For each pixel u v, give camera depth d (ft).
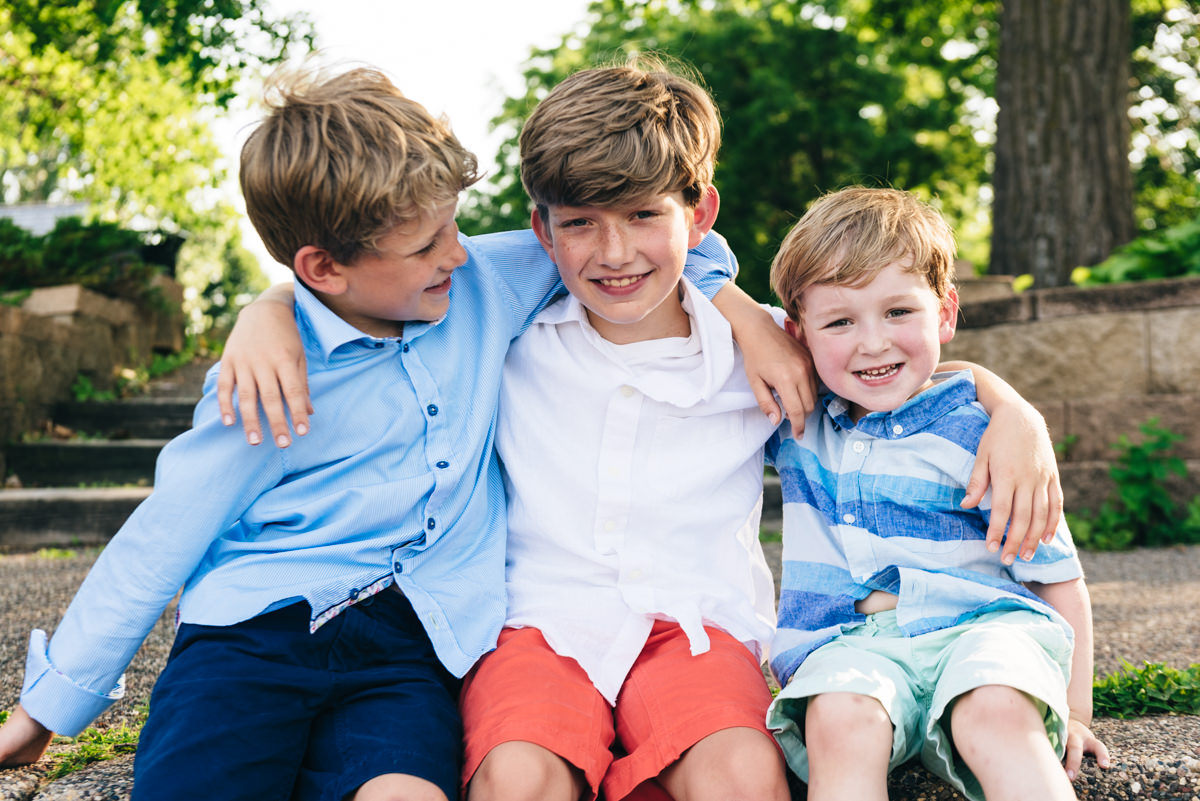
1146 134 52.44
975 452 5.29
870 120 53.72
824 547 5.53
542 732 4.56
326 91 5.17
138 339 30.19
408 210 4.97
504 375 5.98
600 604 5.47
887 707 4.49
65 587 11.62
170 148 45.16
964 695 4.45
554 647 5.22
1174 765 4.86
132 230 29.55
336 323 5.37
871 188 5.67
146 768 4.40
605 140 5.14
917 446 5.36
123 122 43.27
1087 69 21.33
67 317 24.53
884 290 5.23
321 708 4.82
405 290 5.23
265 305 5.40
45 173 86.79
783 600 5.59
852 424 5.62
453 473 5.42
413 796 4.28
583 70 5.65
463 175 5.25
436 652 5.16
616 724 5.21
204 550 5.21
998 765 4.18
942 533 5.26
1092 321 16.24
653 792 5.02
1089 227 21.07
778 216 53.01
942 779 4.96
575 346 5.90
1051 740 4.57
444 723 4.74
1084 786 4.82
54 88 40.47
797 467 5.76
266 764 4.53
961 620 4.99
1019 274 21.54
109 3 27.58
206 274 126.21
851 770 4.33
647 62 6.41
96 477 19.95
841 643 5.13
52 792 5.08
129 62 38.81
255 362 5.00
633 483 5.65
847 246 5.23
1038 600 4.99
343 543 5.26
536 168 5.30
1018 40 21.90
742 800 4.41
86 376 25.17
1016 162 21.75
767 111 49.65
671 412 5.75
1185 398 15.49
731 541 5.82
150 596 5.11
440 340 5.71
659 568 5.55
